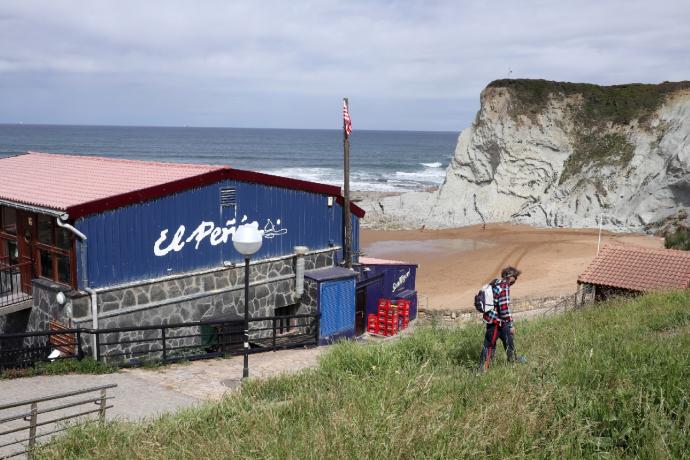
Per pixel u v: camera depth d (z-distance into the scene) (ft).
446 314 84.23
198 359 54.60
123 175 62.08
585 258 130.62
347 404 24.26
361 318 79.15
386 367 33.96
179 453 22.36
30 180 64.39
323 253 74.69
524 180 194.18
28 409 36.86
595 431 19.30
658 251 78.33
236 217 63.67
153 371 48.78
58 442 26.53
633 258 77.82
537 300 88.07
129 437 25.88
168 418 29.76
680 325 41.75
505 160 197.36
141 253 54.85
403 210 206.59
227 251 63.16
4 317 60.23
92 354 51.52
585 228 168.86
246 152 609.42
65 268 53.47
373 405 23.48
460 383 26.30
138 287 54.80
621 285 73.31
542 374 24.48
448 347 38.93
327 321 68.59
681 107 185.68
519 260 133.69
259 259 66.33
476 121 214.07
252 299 66.03
